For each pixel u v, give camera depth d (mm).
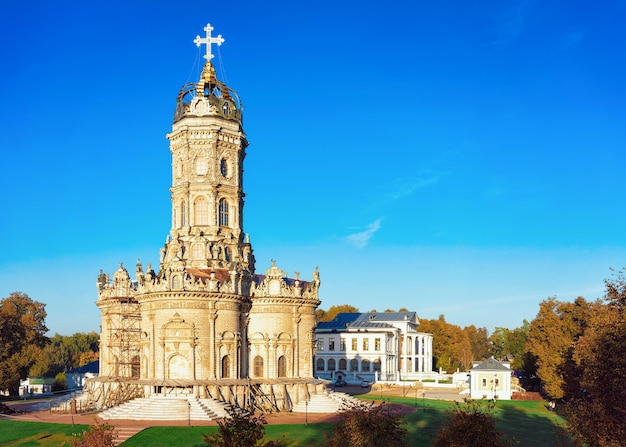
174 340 99312
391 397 137250
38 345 153500
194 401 92375
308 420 97500
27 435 82000
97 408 105938
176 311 99500
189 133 112125
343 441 58781
